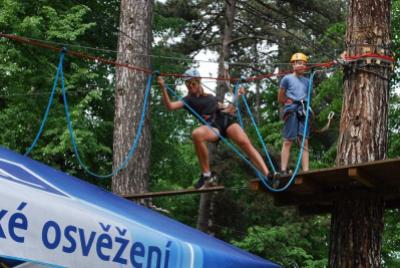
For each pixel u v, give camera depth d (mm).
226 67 10031
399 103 16906
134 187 13547
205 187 9680
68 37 18203
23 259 5391
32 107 18781
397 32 16828
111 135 20984
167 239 6328
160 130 22797
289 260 21672
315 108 23750
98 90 19062
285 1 25719
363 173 9312
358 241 10391
